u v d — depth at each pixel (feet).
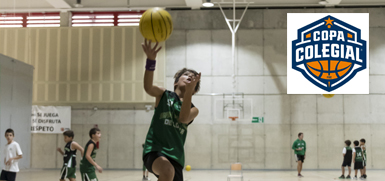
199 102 56.49
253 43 56.95
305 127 55.21
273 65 56.44
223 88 56.54
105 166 56.03
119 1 56.08
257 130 55.42
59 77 57.36
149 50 7.94
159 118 8.66
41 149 56.49
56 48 57.67
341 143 54.75
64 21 58.75
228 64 56.95
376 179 40.96
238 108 56.03
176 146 8.71
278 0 55.47
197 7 57.41
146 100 56.34
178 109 8.90
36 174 48.16
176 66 57.11
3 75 24.38
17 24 60.08
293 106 55.67
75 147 24.82
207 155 55.21
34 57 57.67
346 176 44.65
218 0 55.93
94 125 56.85
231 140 55.42
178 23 57.88
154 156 8.23
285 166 54.60
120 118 56.80
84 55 57.41
